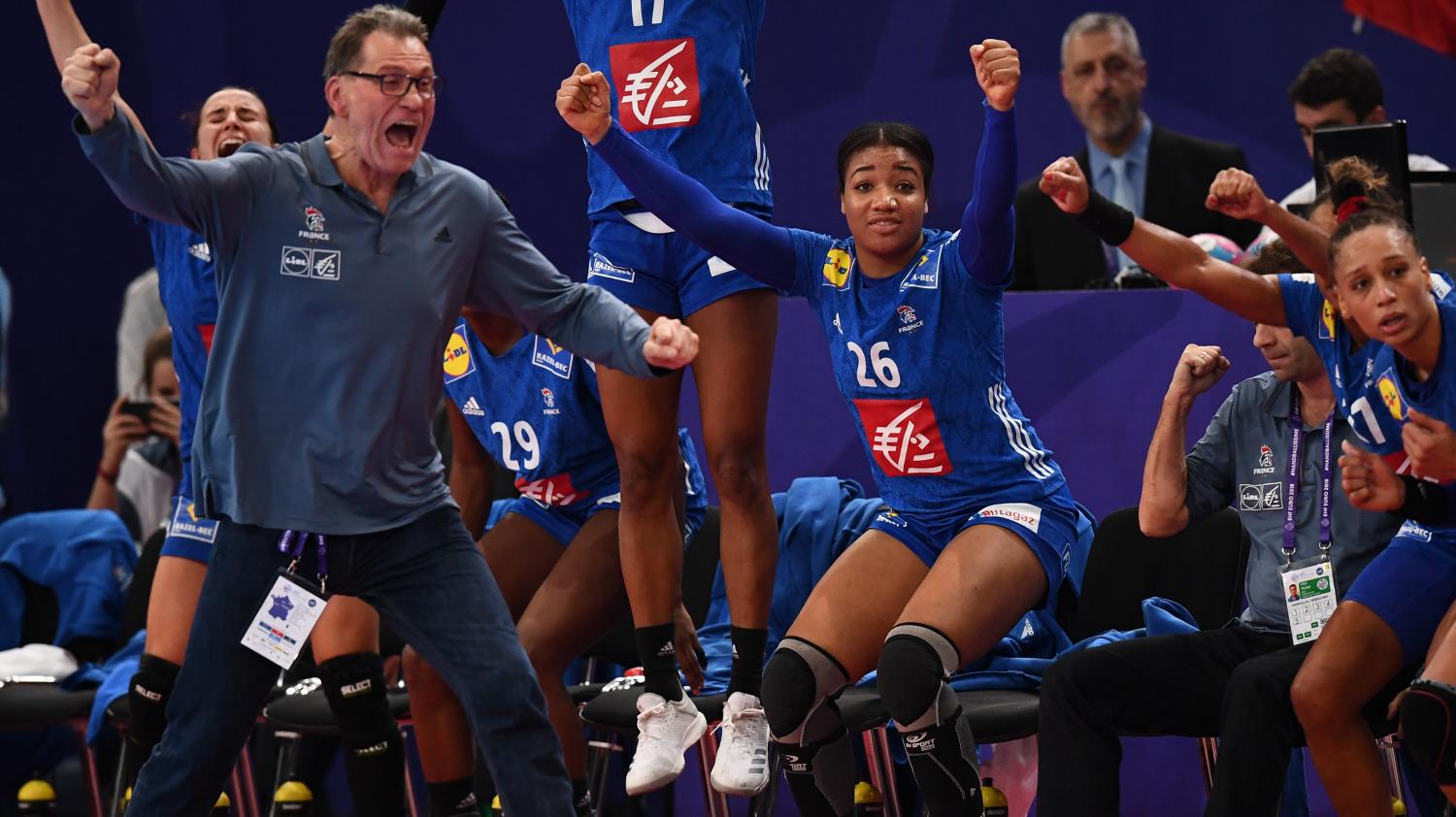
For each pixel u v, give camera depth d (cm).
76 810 2253
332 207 1191
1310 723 1260
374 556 1221
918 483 1417
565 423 1600
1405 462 1293
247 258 1185
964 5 2628
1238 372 1717
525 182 2736
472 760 1561
